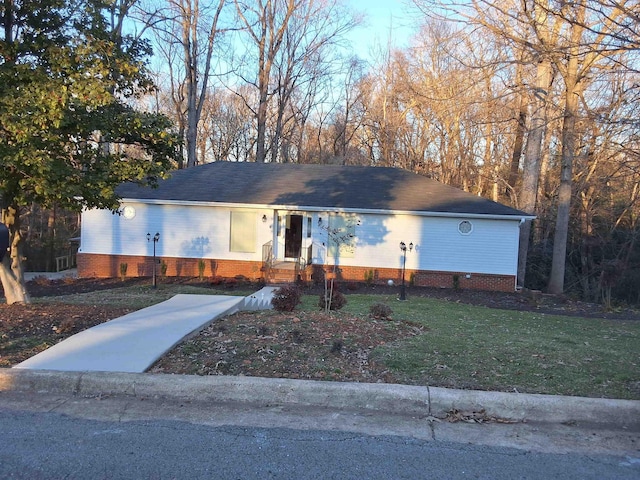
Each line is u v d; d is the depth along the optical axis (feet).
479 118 60.80
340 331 22.81
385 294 50.98
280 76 110.63
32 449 11.58
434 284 57.52
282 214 59.82
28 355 18.34
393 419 13.89
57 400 14.80
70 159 24.99
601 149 50.06
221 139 135.13
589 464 11.46
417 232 57.52
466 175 98.43
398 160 111.55
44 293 48.21
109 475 10.46
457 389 15.17
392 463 11.25
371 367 17.92
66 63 22.70
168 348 19.07
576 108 47.29
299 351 19.21
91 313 26.18
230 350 19.15
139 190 59.52
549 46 30.01
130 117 25.04
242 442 12.17
